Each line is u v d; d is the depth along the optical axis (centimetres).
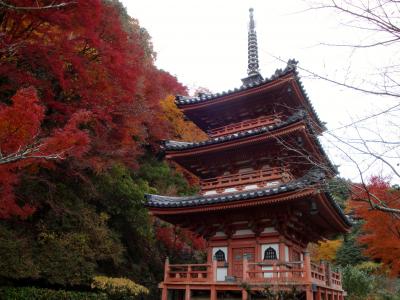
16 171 1616
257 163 1862
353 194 620
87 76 1919
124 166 2553
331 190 657
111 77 2088
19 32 1688
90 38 1945
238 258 1691
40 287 1794
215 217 1781
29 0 1589
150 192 2756
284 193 1458
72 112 1892
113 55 2025
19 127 1171
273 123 1948
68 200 2039
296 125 1540
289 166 1798
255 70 2300
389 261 2511
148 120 2830
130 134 2520
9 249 1574
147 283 2450
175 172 3578
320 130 712
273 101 1958
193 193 3531
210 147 1852
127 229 2586
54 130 1545
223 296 1677
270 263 1476
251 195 1532
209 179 1967
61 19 1722
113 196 2427
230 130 2092
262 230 1673
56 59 1800
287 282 1398
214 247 1791
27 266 1596
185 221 1864
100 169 2064
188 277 1662
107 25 2183
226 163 1942
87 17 1831
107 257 2041
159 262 2716
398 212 582
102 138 2145
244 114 2102
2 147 1161
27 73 1775
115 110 2205
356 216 2258
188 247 2934
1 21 1636
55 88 2055
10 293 1537
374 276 3016
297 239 1828
